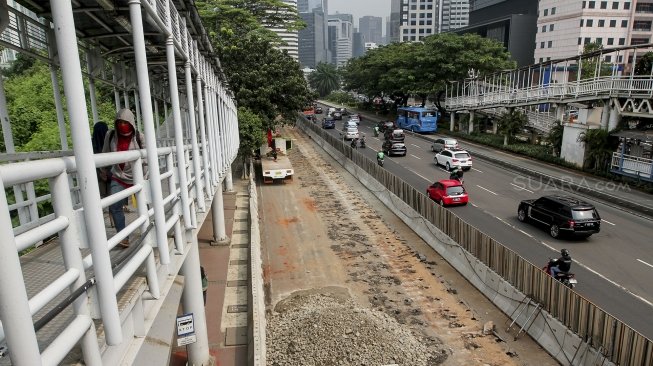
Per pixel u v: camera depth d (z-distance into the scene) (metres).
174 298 6.07
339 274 15.44
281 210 23.84
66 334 2.30
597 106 31.48
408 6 157.50
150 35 6.32
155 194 4.11
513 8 87.69
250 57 34.72
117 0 4.78
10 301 1.79
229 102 15.95
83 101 2.61
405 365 9.89
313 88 133.75
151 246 3.87
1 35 5.22
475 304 13.10
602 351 9.23
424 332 11.62
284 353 10.43
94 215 2.63
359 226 20.84
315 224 21.25
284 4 48.41
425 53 54.91
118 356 3.15
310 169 35.91
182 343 8.44
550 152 34.66
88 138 2.62
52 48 6.39
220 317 12.16
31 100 19.36
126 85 9.62
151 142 4.08
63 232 2.40
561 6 72.44
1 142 18.39
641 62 33.97
